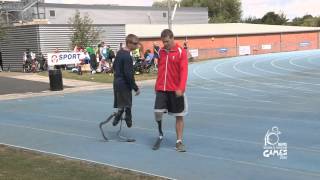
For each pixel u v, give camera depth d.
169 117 15.34
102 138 12.16
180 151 10.27
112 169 8.76
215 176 8.27
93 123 14.82
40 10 66.12
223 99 20.58
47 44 42.38
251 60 53.03
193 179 8.10
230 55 68.50
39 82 32.22
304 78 30.70
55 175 8.33
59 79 28.02
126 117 11.73
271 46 74.69
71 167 8.95
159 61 10.20
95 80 33.28
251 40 71.69
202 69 42.59
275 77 32.28
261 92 23.09
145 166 9.10
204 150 10.38
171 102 10.20
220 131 12.70
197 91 24.66
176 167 8.95
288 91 23.19
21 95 25.88
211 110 17.02
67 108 19.17
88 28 44.16
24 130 13.91
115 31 47.09
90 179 8.04
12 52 44.03
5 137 12.87
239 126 13.42
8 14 51.03
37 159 9.73
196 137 11.91
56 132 13.34
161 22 87.12
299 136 11.70
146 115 16.14
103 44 38.88
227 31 69.94
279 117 14.88
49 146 11.38
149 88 28.03
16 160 9.65
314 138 11.43
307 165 8.92
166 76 10.08
